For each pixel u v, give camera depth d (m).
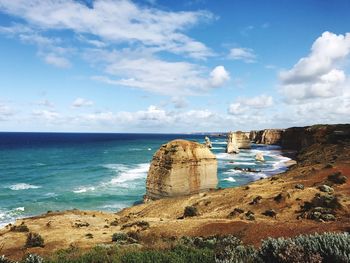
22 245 28.77
